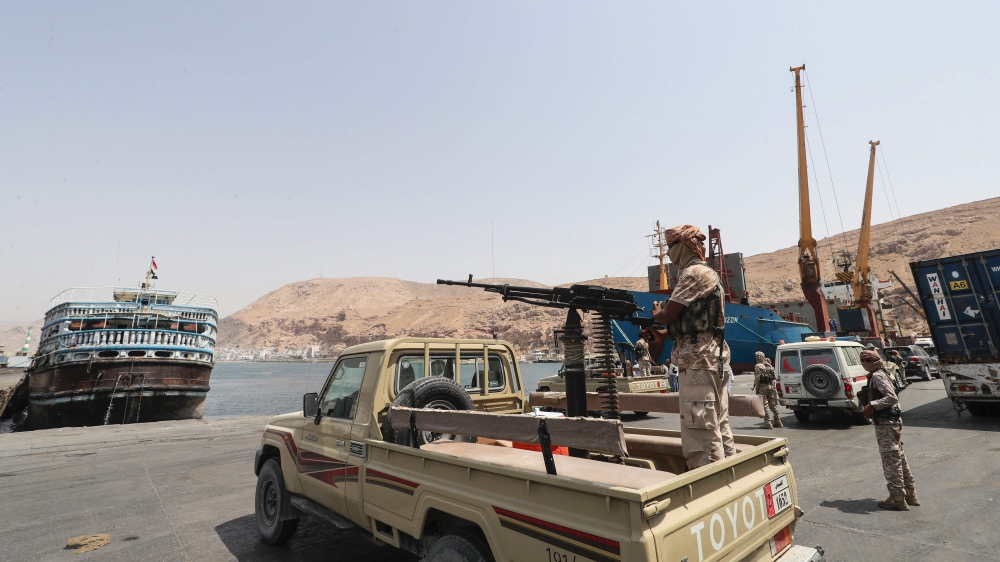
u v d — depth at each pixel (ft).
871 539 16.17
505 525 8.63
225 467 32.71
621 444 7.02
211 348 87.40
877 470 24.79
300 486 15.81
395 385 13.50
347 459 13.35
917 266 39.91
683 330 10.06
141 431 52.08
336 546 17.74
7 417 100.68
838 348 40.19
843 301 154.61
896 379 55.93
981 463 25.03
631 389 44.75
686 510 7.60
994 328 36.58
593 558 7.20
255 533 19.30
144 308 81.10
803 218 121.60
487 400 15.89
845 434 35.35
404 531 10.85
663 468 11.30
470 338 15.99
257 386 271.28
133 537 19.07
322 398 15.70
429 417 10.98
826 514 18.78
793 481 10.78
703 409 9.61
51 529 20.31
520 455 10.71
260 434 49.14
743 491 9.00
